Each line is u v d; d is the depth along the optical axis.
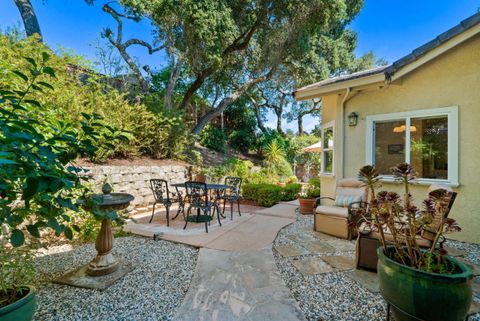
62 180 1.53
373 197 2.35
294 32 11.24
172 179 8.80
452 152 4.62
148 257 3.65
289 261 3.52
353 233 4.45
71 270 3.21
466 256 3.78
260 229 5.10
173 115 9.93
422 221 2.09
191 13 9.06
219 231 4.95
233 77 13.73
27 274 2.11
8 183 1.60
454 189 4.61
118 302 2.50
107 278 2.94
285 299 2.54
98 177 6.21
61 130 2.05
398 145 5.29
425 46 4.33
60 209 1.88
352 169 5.88
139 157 8.52
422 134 5.00
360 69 17.36
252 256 3.66
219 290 2.70
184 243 4.23
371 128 5.60
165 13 9.18
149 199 7.80
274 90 19.53
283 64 13.06
